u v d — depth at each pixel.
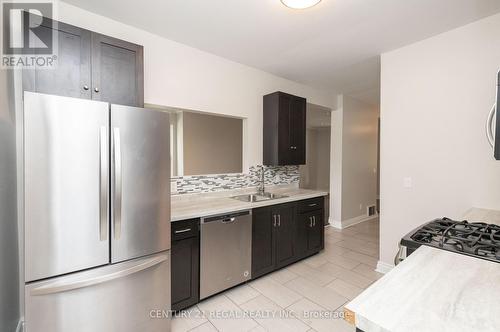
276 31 2.35
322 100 4.34
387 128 2.79
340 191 4.69
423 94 2.50
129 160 1.62
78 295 1.44
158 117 1.77
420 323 0.63
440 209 2.41
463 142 2.25
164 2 1.92
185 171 3.69
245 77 3.22
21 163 1.71
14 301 1.62
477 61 2.16
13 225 1.62
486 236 1.27
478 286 0.81
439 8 1.97
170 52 2.53
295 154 3.51
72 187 1.41
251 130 3.33
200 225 2.22
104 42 1.81
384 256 2.85
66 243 1.40
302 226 3.19
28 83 1.60
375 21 2.17
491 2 1.88
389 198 2.79
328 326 1.96
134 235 1.65
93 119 1.47
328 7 1.97
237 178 3.23
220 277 2.36
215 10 2.02
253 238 2.63
